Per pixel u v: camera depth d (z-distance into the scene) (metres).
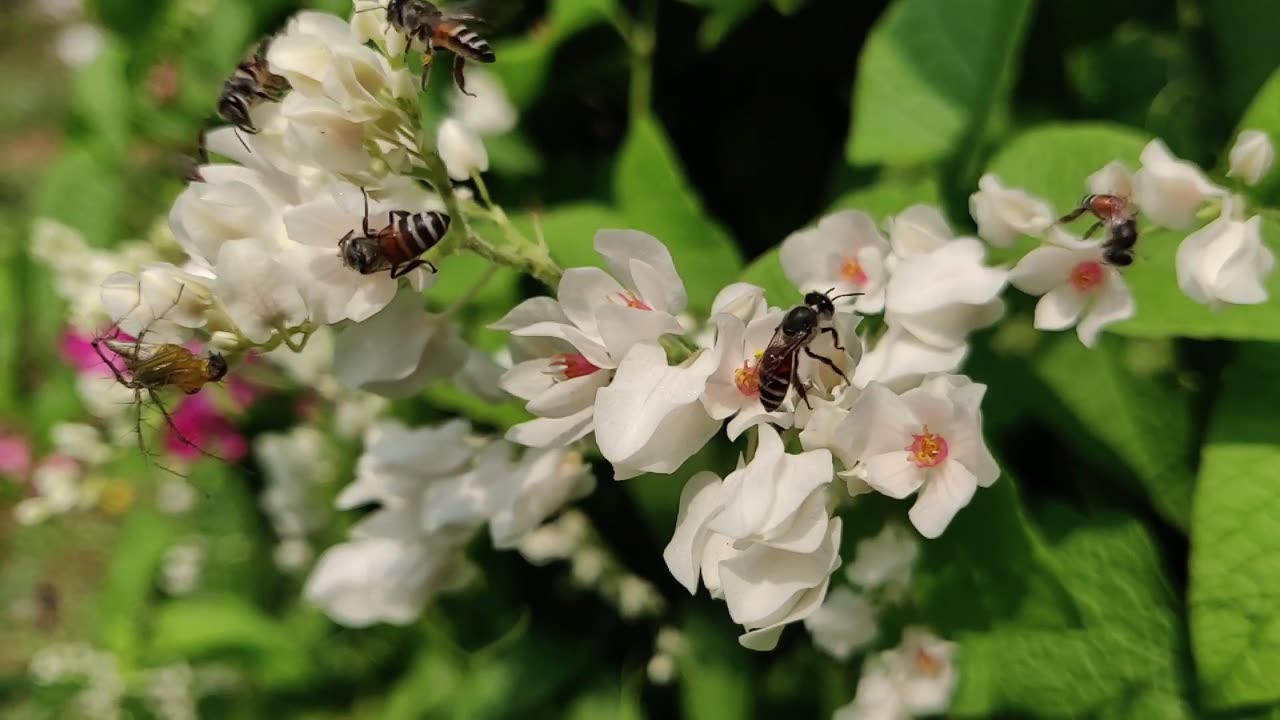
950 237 0.16
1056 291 0.16
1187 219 0.15
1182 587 0.18
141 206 0.31
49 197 0.31
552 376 0.16
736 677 0.20
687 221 0.20
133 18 0.30
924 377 0.16
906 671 0.18
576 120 0.23
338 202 0.15
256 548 0.30
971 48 0.19
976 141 0.19
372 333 0.16
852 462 0.16
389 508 0.19
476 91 0.22
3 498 0.46
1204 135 0.19
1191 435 0.18
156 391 0.16
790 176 0.22
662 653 0.21
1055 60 0.21
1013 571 0.17
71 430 0.29
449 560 0.19
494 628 0.23
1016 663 0.18
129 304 0.16
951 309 0.16
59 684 0.36
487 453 0.18
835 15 0.21
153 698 0.31
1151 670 0.17
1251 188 0.17
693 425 0.15
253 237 0.16
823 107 0.22
